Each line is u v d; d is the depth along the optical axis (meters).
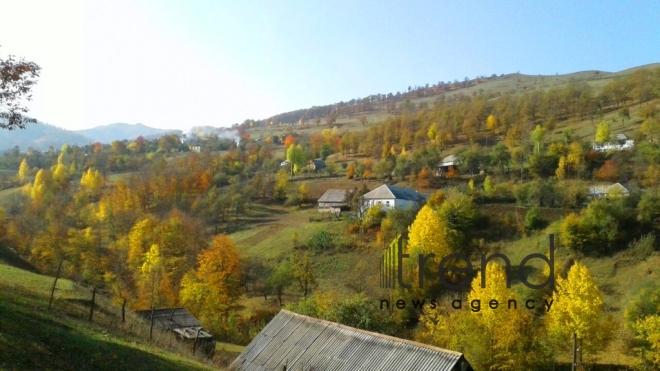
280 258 75.06
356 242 75.06
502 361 40.91
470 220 72.38
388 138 158.62
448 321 44.75
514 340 40.28
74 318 26.91
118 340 24.05
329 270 68.56
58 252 69.00
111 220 84.88
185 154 181.88
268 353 29.25
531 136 115.94
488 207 77.88
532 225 69.75
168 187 105.88
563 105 147.00
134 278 63.31
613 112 137.00
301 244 78.50
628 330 45.12
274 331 30.91
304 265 63.88
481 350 41.12
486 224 73.19
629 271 57.66
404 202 87.31
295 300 61.44
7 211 103.88
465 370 23.20
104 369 18.33
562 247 64.12
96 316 29.84
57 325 21.83
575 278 40.78
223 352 39.19
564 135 112.94
